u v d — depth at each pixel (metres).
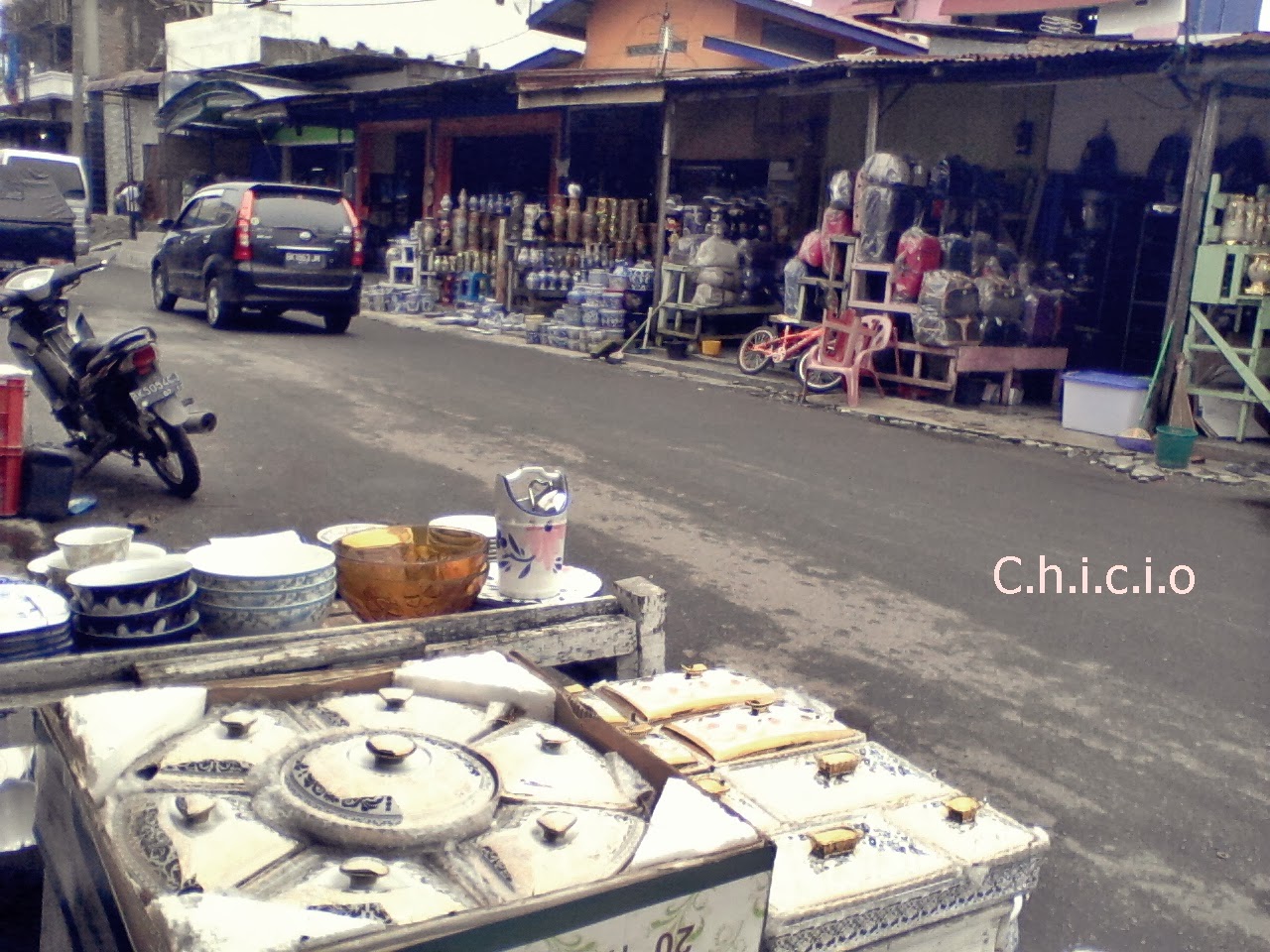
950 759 3.70
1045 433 9.62
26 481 5.45
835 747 2.38
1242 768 3.75
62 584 3.08
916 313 10.82
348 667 2.54
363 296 17.53
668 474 7.48
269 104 21.12
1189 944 2.80
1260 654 4.78
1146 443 9.04
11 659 2.42
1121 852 3.20
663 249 13.77
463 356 12.75
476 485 6.82
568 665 3.32
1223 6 14.77
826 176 14.20
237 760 1.76
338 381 10.33
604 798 1.75
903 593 5.34
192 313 14.97
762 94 12.47
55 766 1.83
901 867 1.92
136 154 32.50
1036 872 2.07
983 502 7.21
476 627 2.90
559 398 10.29
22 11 38.59
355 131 22.00
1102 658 4.65
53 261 16.38
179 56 30.59
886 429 9.71
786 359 11.70
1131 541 6.45
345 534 3.37
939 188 11.38
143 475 6.65
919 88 13.61
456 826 1.58
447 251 17.69
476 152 19.47
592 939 1.47
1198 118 9.05
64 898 1.77
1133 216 12.52
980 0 16.88
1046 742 3.86
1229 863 3.18
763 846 1.61
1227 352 9.02
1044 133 12.95
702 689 2.58
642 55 18.16
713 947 1.59
